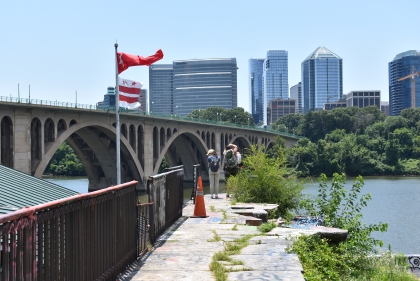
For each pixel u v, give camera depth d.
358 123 175.38
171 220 12.72
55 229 5.41
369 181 103.50
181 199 14.55
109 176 69.81
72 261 5.84
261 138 127.50
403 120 162.62
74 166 128.25
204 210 14.25
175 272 8.04
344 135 160.50
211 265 8.20
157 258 9.01
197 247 9.90
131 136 69.00
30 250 4.85
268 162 18.05
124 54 31.38
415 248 30.16
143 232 9.61
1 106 42.09
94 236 6.57
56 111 49.56
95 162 72.31
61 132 51.91
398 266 12.50
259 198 17.22
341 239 11.61
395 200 59.72
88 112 54.72
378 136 159.50
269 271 7.90
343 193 14.69
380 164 131.62
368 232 13.49
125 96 32.22
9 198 12.57
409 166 131.75
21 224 4.68
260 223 13.35
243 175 18.05
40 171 47.19
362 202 14.48
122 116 62.56
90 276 6.42
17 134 44.06
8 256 4.46
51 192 14.58
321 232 11.48
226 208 15.77
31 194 13.62
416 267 14.52
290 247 9.56
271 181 17.27
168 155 96.25
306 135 178.75
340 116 175.12
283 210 16.83
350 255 11.16
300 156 127.06
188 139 91.88
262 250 9.42
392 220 42.53
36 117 46.44
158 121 73.62
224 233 11.42
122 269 7.93
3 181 14.38
